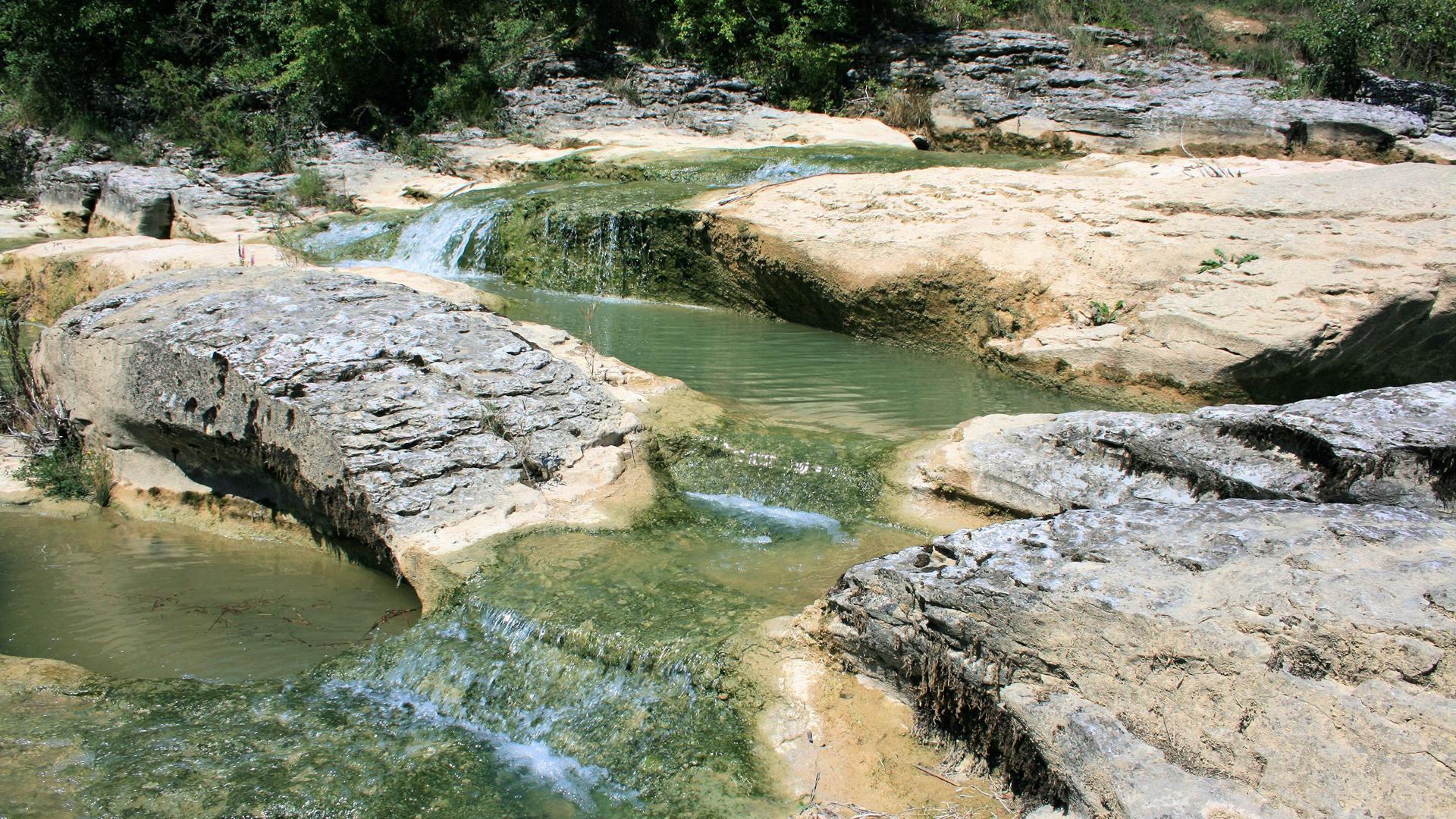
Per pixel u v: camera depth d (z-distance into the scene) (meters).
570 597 5.92
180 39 23.31
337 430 6.91
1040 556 4.90
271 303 8.08
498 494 6.89
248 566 7.17
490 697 5.52
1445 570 4.19
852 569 5.41
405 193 18.28
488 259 14.66
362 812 4.71
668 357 10.62
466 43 22.78
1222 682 4.14
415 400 7.23
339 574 7.05
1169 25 21.83
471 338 7.95
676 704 5.22
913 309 11.16
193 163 20.34
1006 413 8.99
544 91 21.30
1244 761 3.99
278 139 20.53
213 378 7.37
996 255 10.74
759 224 12.27
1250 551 4.58
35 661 5.86
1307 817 3.80
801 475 7.68
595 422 7.64
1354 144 16.27
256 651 6.14
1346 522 4.73
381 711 5.49
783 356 10.85
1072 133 18.06
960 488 7.20
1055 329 10.10
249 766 4.99
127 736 5.18
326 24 21.09
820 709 5.12
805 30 20.97
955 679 4.82
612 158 17.31
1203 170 13.85
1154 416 6.82
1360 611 4.06
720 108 20.81
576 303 13.18
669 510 7.22
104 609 6.61
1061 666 4.52
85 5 22.62
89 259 12.58
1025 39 20.50
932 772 4.81
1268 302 9.05
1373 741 3.81
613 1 22.84
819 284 11.76
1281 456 6.14
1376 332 8.83
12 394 9.13
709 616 5.70
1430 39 20.03
